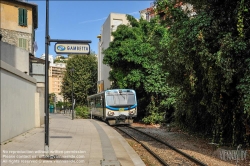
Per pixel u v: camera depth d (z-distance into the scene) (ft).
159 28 79.51
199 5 40.50
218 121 41.19
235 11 33.96
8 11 83.05
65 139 41.55
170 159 33.42
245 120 37.01
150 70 81.00
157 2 43.88
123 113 79.41
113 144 39.83
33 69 76.84
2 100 33.17
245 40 34.58
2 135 33.12
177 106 58.54
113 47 92.07
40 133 46.01
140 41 85.35
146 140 50.14
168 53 49.01
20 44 84.74
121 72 90.89
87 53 28.78
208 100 43.32
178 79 49.70
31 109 50.62
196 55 39.34
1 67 32.32
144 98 91.30
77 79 176.14
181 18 42.06
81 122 81.97
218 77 37.68
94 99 103.19
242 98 34.14
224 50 34.06
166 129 68.33
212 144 43.91
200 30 36.22
